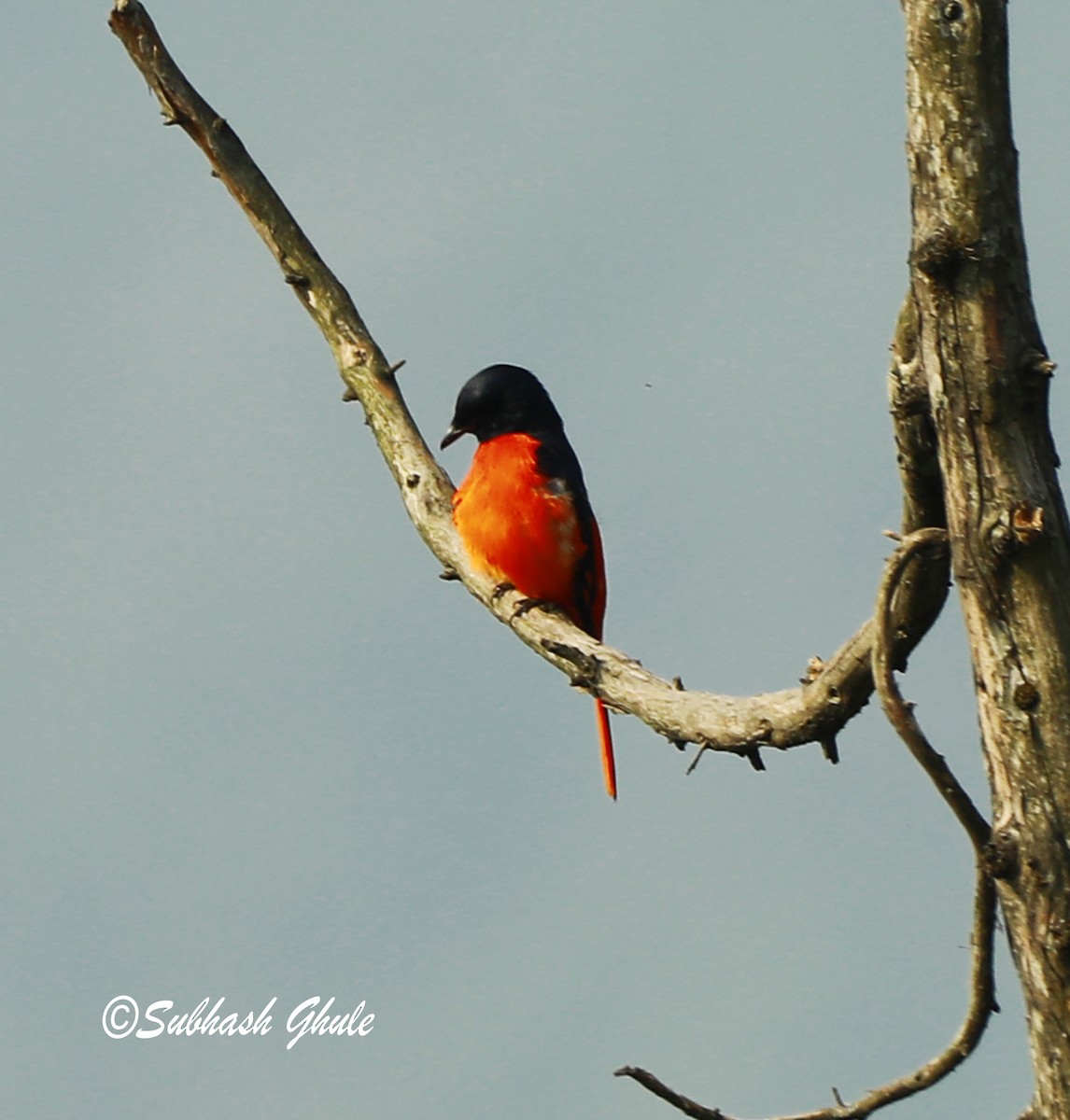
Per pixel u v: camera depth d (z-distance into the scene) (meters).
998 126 8.33
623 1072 9.80
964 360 8.42
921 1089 9.58
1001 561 8.44
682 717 10.80
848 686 9.70
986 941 8.90
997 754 8.57
